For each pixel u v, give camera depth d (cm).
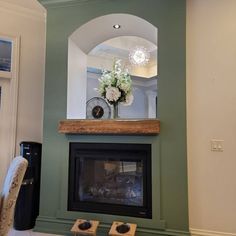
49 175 284
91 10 291
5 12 334
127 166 277
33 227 290
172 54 261
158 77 263
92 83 550
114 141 271
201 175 251
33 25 352
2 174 324
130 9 279
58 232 271
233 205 241
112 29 316
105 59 537
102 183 285
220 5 260
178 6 264
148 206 254
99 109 518
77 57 326
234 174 243
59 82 293
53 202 280
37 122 347
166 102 258
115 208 265
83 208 273
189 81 262
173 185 249
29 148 297
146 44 489
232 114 248
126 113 620
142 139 262
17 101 335
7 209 164
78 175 282
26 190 288
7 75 333
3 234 162
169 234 244
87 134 278
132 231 238
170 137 254
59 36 297
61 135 286
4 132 329
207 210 247
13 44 338
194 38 264
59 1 296
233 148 245
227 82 252
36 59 352
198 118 256
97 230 262
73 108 308
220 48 256
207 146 252
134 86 627
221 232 241
